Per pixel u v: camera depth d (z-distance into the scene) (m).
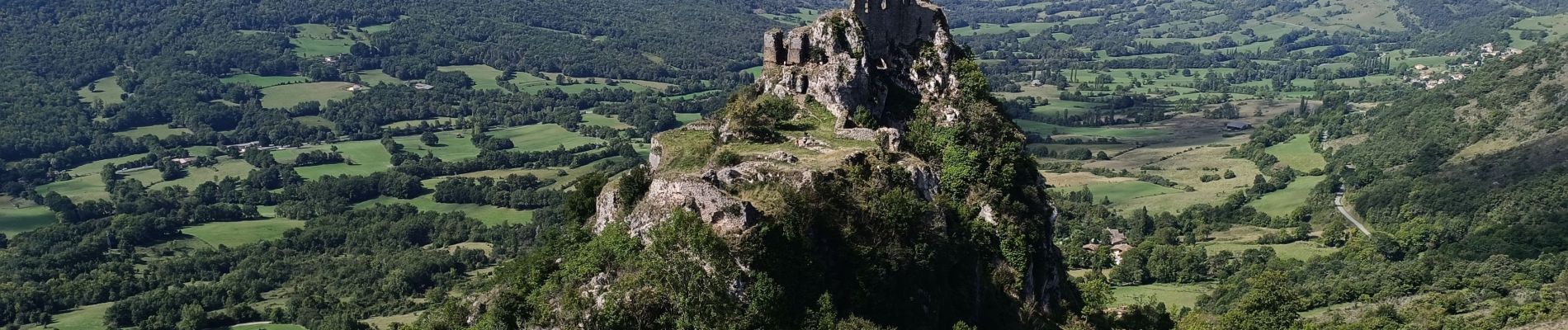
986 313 88.25
